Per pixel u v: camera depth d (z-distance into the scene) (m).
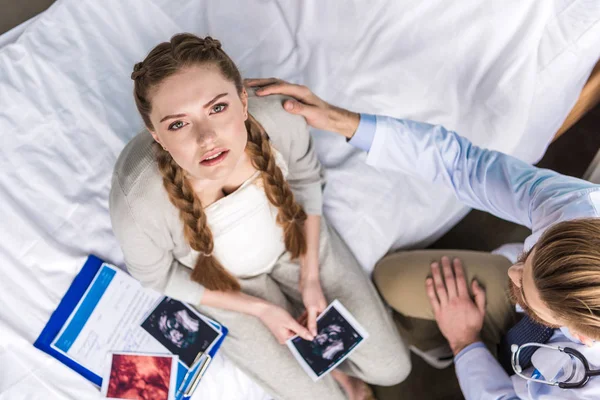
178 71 0.92
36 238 1.42
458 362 1.42
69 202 1.46
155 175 1.09
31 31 1.54
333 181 1.56
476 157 1.20
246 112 1.07
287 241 1.38
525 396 1.20
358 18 1.61
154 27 1.59
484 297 1.48
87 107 1.50
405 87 1.58
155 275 1.27
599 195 0.97
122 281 1.47
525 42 1.52
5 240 1.40
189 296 1.33
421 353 1.67
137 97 0.96
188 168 1.01
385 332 1.46
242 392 1.46
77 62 1.53
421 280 1.52
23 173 1.45
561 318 0.79
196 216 1.12
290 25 1.63
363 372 1.51
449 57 1.58
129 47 1.57
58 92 1.50
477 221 1.97
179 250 1.29
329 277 1.46
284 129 1.22
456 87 1.59
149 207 1.11
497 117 1.54
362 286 1.47
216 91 0.94
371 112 1.58
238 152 1.01
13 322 1.38
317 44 1.61
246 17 1.61
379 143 1.26
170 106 0.93
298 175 1.37
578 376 1.04
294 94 1.22
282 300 1.46
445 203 1.61
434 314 1.52
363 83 1.59
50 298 1.42
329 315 1.44
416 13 1.59
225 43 1.59
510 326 1.53
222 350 1.44
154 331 1.44
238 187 1.19
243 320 1.40
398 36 1.60
